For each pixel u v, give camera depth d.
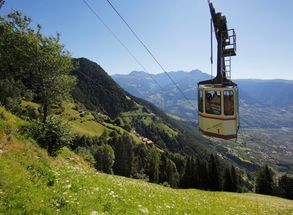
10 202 7.79
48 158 17.30
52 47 52.66
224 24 24.73
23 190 8.82
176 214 12.30
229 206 21.61
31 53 51.19
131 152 147.88
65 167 16.61
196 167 134.75
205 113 25.38
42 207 7.98
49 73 52.59
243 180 198.12
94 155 122.81
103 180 14.83
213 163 132.75
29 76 53.66
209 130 25.06
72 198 9.24
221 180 133.62
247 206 25.30
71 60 56.12
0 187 8.52
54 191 9.52
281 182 127.69
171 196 17.27
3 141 14.05
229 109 24.22
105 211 9.23
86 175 14.66
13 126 18.55
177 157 197.12
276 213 24.16
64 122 24.05
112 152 128.00
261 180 129.62
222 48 26.02
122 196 11.89
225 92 24.17
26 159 12.74
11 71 53.12
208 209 16.50
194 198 20.52
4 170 9.74
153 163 151.12
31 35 51.50
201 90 25.91
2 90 71.75
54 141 22.33
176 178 158.38
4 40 51.06
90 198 9.97
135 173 145.38
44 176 11.18
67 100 57.53
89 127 180.00
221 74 25.39
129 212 9.90
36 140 20.88
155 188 20.56
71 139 24.00
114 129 198.38
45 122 23.22
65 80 55.00
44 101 53.62
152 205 12.37
